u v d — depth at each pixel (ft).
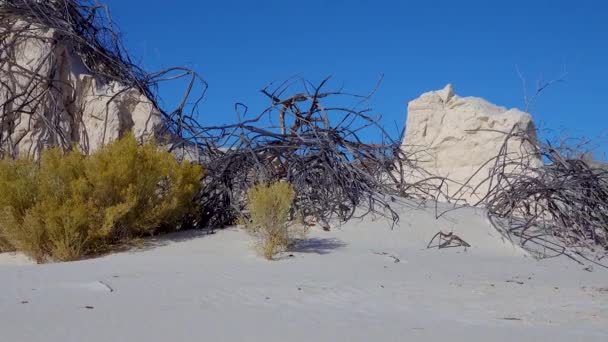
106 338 17.30
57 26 61.98
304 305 24.17
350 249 43.93
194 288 28.07
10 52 60.49
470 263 41.34
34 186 44.65
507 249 48.67
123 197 44.86
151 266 36.24
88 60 64.85
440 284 31.04
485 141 70.69
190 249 43.62
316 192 53.26
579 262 45.37
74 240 42.22
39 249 42.14
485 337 18.21
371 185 57.93
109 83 63.87
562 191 54.75
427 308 24.02
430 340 17.76
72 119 60.39
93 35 65.26
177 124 61.62
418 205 57.00
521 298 26.71
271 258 39.83
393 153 61.62
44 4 63.93
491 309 23.85
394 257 41.22
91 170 45.39
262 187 44.34
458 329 19.47
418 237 49.75
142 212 46.24
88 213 43.24
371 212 53.31
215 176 53.36
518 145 68.90
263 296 26.13
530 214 56.85
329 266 37.11
